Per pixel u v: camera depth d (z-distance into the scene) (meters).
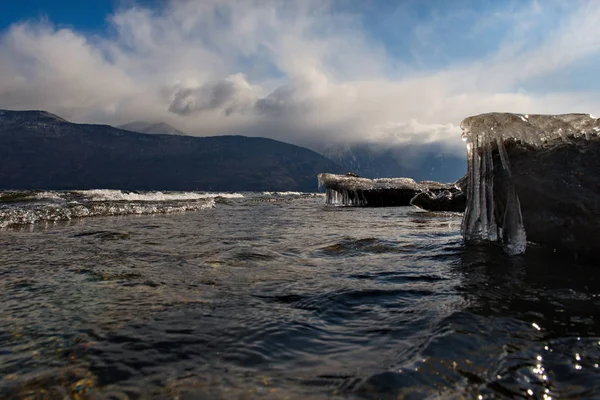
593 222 2.88
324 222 7.23
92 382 1.18
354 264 3.16
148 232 5.48
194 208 11.69
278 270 2.95
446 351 1.38
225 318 1.81
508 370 1.23
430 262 3.15
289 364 1.31
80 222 6.75
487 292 2.19
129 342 1.50
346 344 1.49
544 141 3.36
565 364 1.27
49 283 2.48
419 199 10.62
